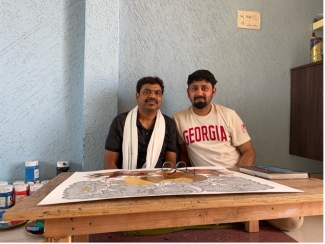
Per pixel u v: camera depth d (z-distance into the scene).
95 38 1.28
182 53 1.42
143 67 1.39
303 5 1.52
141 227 0.50
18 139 1.28
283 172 0.74
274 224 0.97
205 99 1.21
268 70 1.51
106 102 1.31
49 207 0.47
